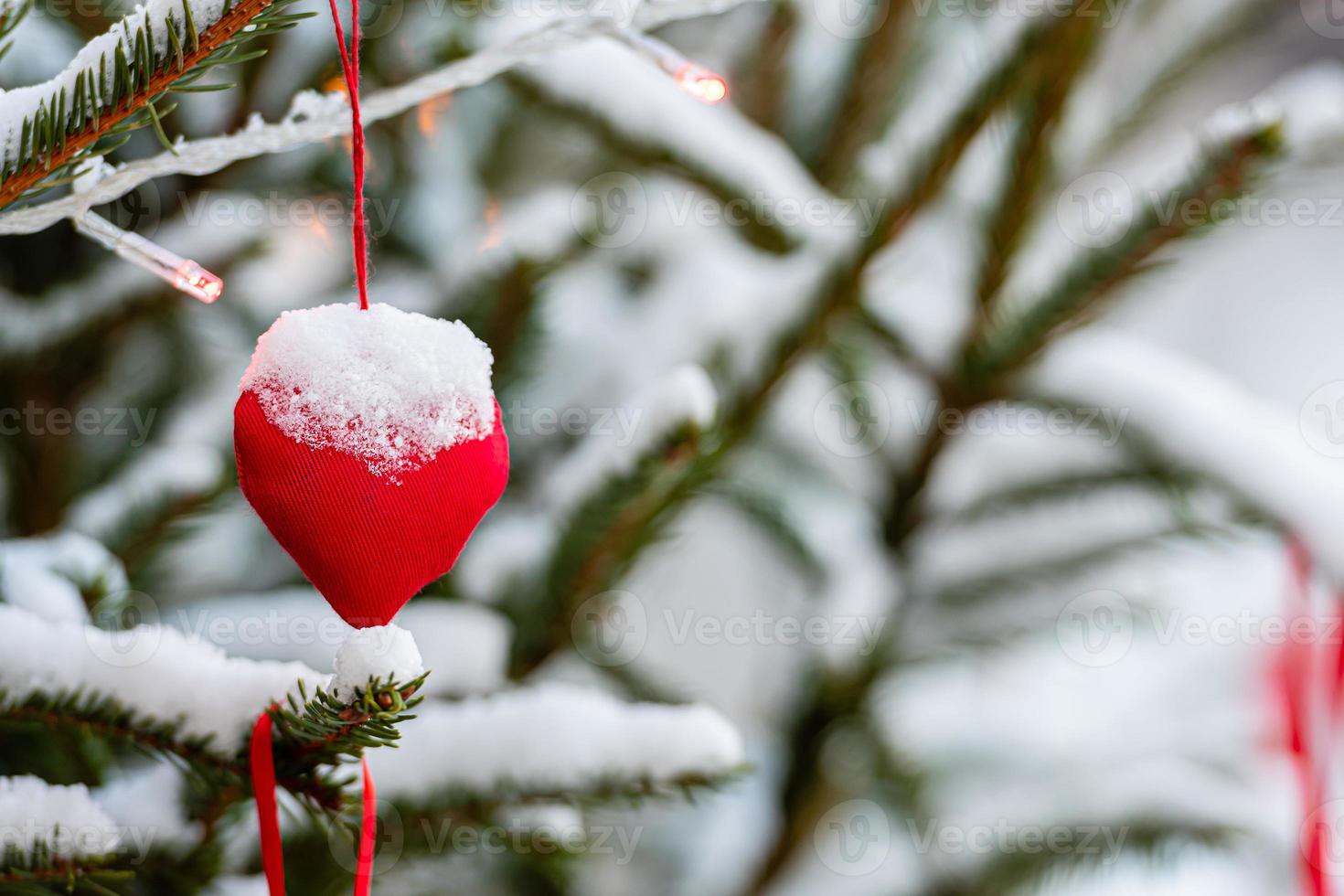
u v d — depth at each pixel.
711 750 0.98
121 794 0.98
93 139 0.84
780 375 1.30
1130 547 1.54
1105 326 1.58
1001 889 1.58
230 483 1.17
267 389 0.84
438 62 1.04
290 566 1.32
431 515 0.84
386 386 0.84
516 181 1.74
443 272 1.38
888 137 1.57
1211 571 2.14
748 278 1.69
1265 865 1.88
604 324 1.68
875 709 1.58
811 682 1.57
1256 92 2.09
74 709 0.89
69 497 1.24
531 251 1.26
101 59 0.83
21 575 1.01
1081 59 1.22
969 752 1.79
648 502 1.07
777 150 1.45
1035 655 1.93
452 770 0.98
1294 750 1.36
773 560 1.96
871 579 1.60
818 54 1.65
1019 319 1.33
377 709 0.84
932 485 1.57
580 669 1.50
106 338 1.23
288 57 1.12
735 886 1.66
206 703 0.90
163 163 0.86
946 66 1.63
